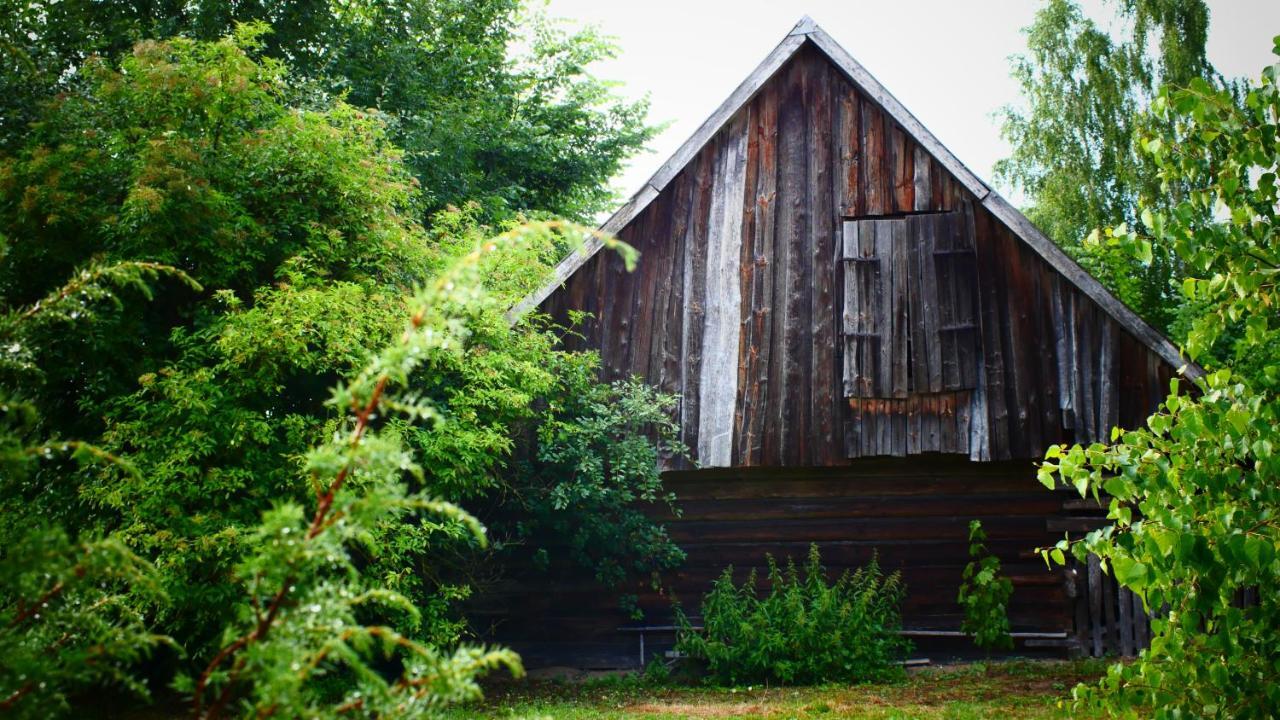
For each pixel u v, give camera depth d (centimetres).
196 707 294
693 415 1364
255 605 303
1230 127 502
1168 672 485
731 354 1372
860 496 1363
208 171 1126
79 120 1209
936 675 1223
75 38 1800
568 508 1279
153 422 999
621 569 1302
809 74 1445
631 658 1355
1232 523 448
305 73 2034
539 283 1341
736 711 1021
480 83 2384
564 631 1371
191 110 1173
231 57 1173
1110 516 496
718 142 1440
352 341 1045
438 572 1234
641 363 1384
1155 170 2514
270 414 1064
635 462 1266
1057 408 1288
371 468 301
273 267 1192
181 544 920
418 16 2238
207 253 1124
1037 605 1321
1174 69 2638
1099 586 1313
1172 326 2131
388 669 1171
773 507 1373
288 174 1192
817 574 1288
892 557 1348
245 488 1013
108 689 1020
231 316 1031
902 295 1356
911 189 1384
